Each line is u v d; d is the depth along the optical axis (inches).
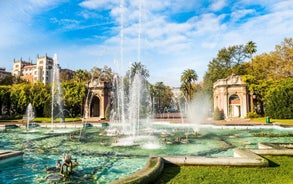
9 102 1822.1
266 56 1836.9
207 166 325.1
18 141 727.1
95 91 1828.2
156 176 271.1
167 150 550.9
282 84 1493.6
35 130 1055.6
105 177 351.3
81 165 418.0
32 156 498.0
